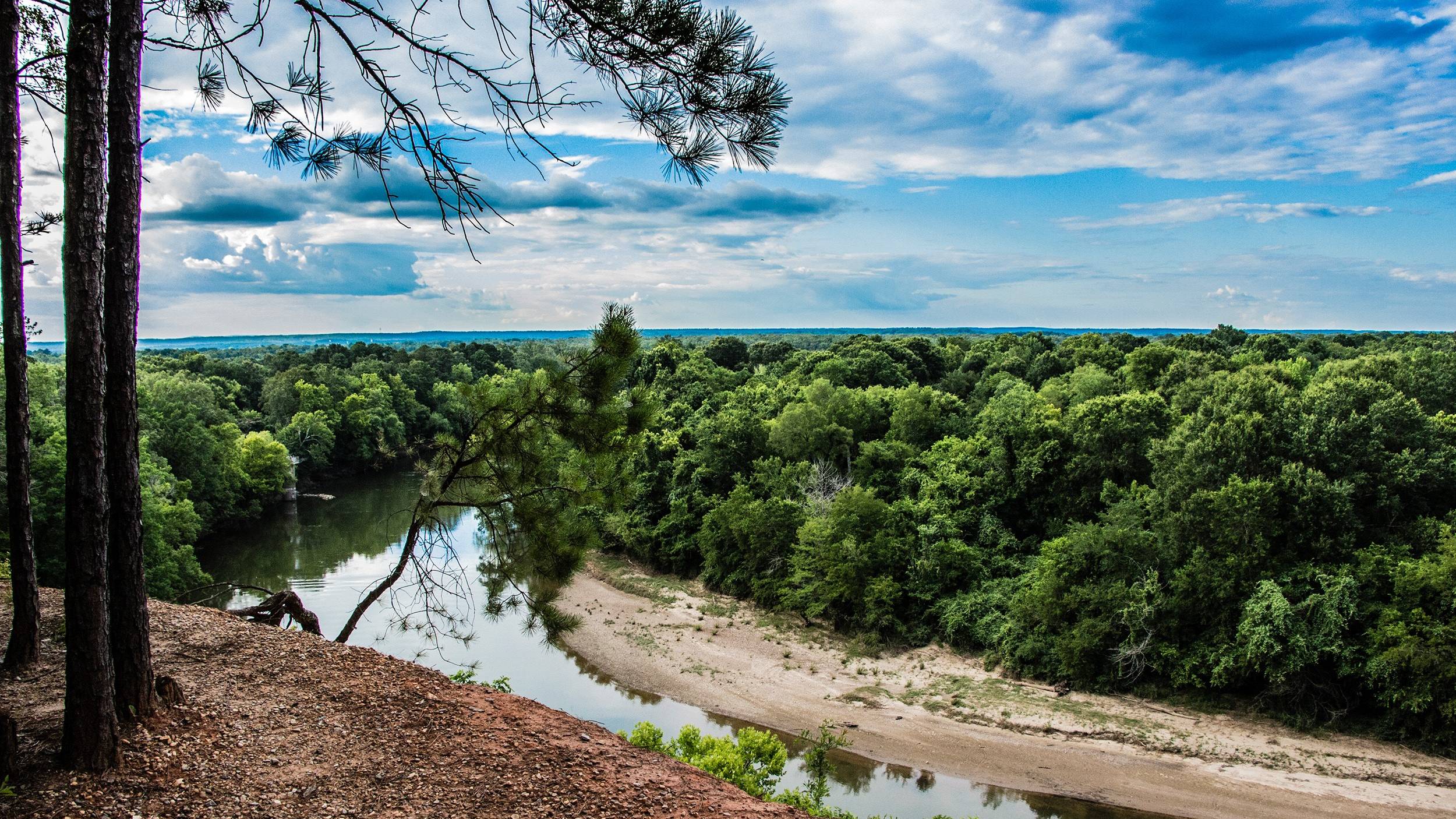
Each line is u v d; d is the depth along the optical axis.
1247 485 29.94
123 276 7.52
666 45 6.07
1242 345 80.88
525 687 31.97
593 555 51.84
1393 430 32.72
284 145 7.75
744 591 43.78
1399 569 27.34
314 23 7.14
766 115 6.35
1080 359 78.06
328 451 79.25
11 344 9.91
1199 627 30.48
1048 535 39.47
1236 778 25.09
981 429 47.09
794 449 52.94
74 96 6.87
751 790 10.52
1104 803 24.12
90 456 7.05
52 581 32.91
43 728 7.91
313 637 11.61
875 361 77.75
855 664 34.94
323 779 7.57
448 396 105.25
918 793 24.66
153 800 6.89
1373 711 27.70
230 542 53.75
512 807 7.34
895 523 39.50
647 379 88.62
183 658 10.23
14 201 9.88
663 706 30.86
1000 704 30.56
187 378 79.19
